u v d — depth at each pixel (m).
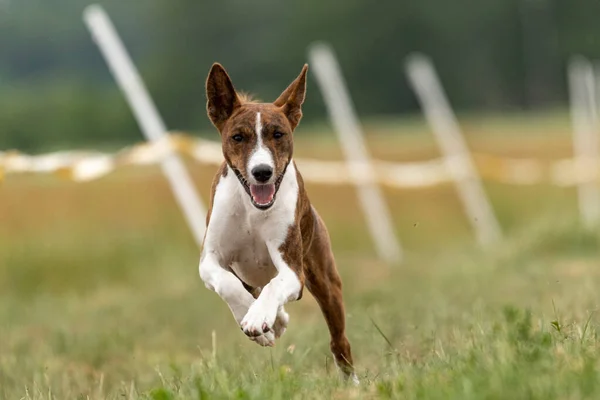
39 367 8.95
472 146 32.03
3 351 9.95
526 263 14.91
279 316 7.54
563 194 24.44
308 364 8.31
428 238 21.38
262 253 7.48
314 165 17.94
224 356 8.49
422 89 22.20
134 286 14.65
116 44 12.57
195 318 11.54
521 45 60.03
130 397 7.03
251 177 7.03
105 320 11.75
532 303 10.20
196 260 15.64
